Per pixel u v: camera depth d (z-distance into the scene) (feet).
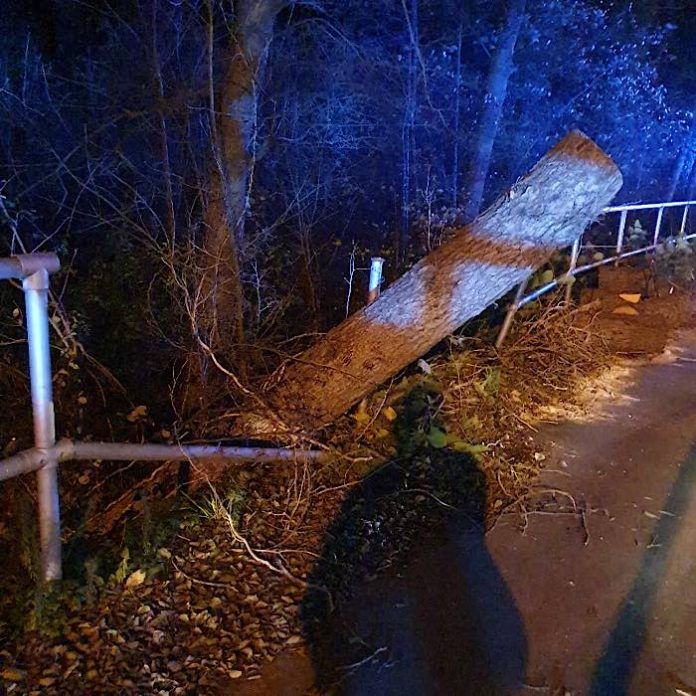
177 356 15.87
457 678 9.05
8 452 12.30
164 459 11.41
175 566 10.82
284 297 20.34
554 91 43.09
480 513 12.92
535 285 20.86
